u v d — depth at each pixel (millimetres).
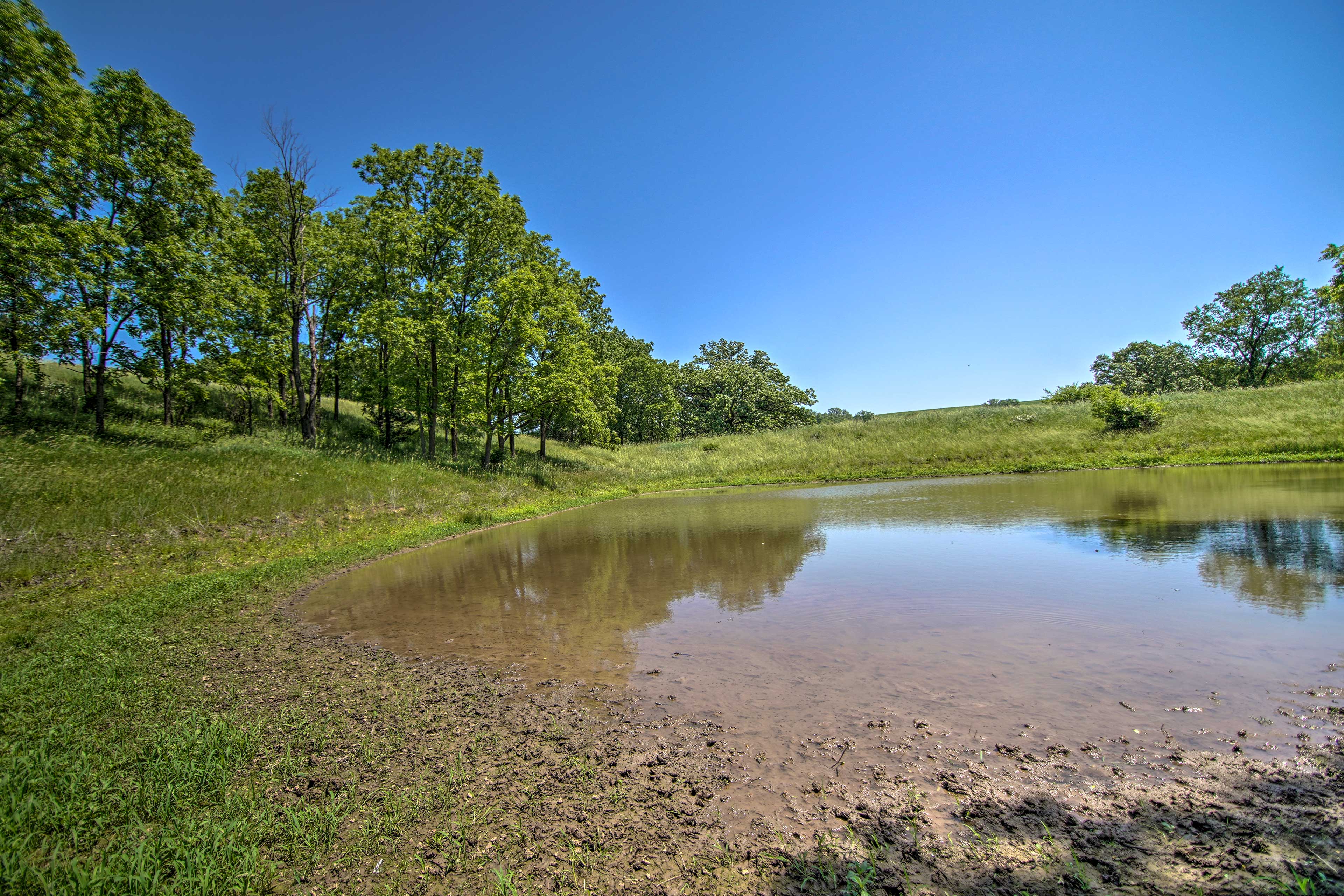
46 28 14883
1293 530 8930
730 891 2395
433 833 2906
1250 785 2818
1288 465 19891
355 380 27578
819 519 14648
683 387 63594
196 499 12562
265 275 22688
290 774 3545
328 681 5113
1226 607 5543
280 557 11586
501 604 7672
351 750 3842
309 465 17047
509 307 24438
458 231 24219
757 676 4719
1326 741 3146
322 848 2811
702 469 34656
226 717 4309
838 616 6250
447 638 6305
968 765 3205
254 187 22266
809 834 2730
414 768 3578
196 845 2828
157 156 17516
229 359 20250
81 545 9891
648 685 4695
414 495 17562
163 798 3225
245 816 3078
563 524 16734
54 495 11047
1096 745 3305
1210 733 3336
